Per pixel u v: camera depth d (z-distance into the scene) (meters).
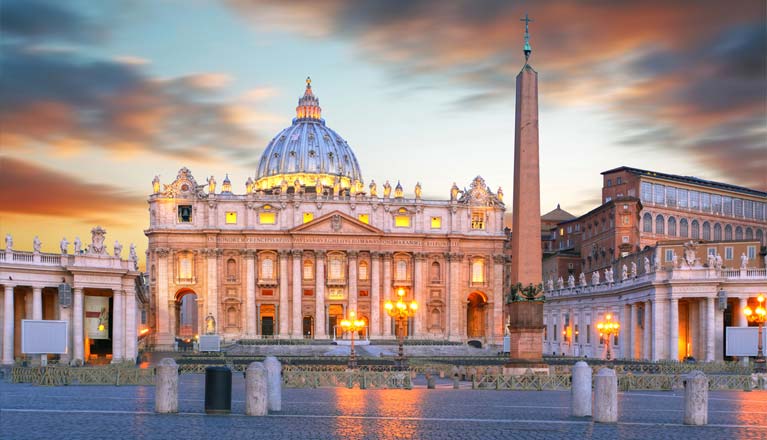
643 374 51.59
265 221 149.75
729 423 27.44
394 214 153.38
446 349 121.06
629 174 153.00
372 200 152.88
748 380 47.88
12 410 29.64
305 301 149.50
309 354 111.56
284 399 36.91
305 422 26.34
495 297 154.38
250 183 154.12
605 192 158.00
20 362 67.75
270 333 150.00
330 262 150.88
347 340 135.38
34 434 23.22
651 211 151.88
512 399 37.88
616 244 141.25
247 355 102.00
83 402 33.56
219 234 147.25
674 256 83.12
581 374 29.47
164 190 148.25
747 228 168.00
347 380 47.44
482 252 154.75
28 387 43.97
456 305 152.62
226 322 147.62
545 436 23.88
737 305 78.56
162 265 145.75
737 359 76.38
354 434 23.75
